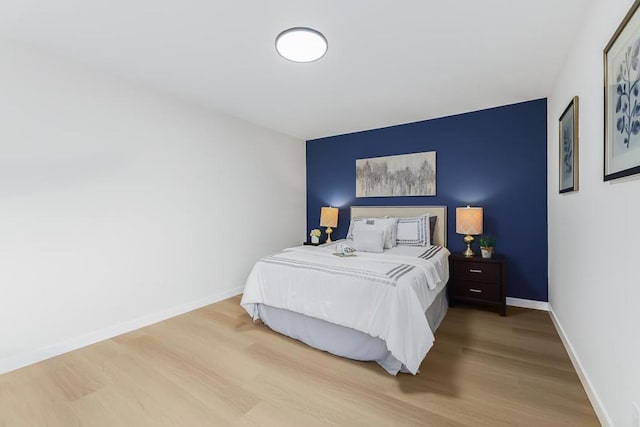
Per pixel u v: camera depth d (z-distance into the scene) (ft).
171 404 5.17
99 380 5.89
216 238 10.93
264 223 13.10
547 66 7.45
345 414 4.91
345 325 6.51
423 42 6.41
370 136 13.47
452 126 11.41
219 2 5.17
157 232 9.03
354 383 5.77
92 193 7.58
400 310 5.83
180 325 8.68
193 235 10.11
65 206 7.10
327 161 14.89
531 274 10.02
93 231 7.60
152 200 8.91
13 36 6.19
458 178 11.30
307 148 15.67
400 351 5.59
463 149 11.18
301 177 15.39
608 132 4.27
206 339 7.75
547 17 5.54
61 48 6.68
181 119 9.70
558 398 5.23
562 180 7.39
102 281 7.77
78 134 7.32
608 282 4.40
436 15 5.51
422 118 11.80
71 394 5.46
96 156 7.66
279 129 13.55
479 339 7.61
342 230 14.46
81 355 6.89
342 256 8.68
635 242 3.59
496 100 9.85
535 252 9.94
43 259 6.75
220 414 4.92
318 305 6.96
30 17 5.57
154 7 5.31
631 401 3.69
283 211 14.20
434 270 7.97
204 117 10.45
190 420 4.79
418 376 5.98
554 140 8.57
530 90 9.02
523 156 10.09
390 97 9.59
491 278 9.46
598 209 4.83
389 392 5.48
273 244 13.61
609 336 4.36
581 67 5.78
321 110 10.90
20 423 4.75
